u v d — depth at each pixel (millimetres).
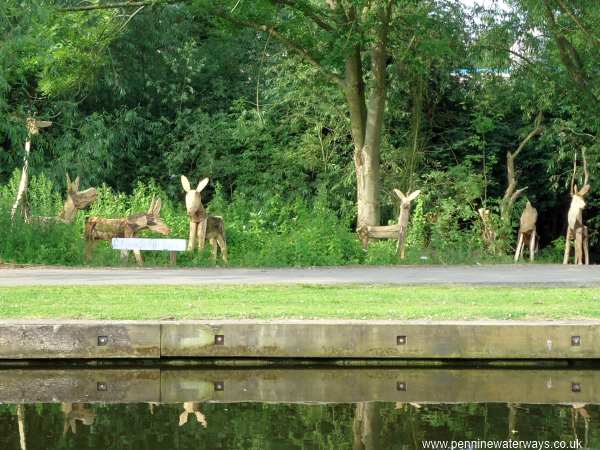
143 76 52406
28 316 16281
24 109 48875
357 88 42156
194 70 52469
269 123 51656
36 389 14250
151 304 17938
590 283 23078
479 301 18734
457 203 48406
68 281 22875
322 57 41625
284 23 40594
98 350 15234
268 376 15102
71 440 11461
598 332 15320
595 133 48656
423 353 15328
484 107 49156
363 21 38219
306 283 22656
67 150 48875
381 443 11375
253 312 16703
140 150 52781
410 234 38344
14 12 32250
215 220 30875
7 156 47250
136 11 42594
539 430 11992
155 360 15422
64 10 40656
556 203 54656
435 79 49406
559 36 41344
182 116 52656
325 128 53375
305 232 32469
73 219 32219
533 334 15328
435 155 51844
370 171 41781
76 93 47688
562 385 14594
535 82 44531
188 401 13578
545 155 52875
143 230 32125
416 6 40219
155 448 11094
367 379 14875
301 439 11531
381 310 17016
